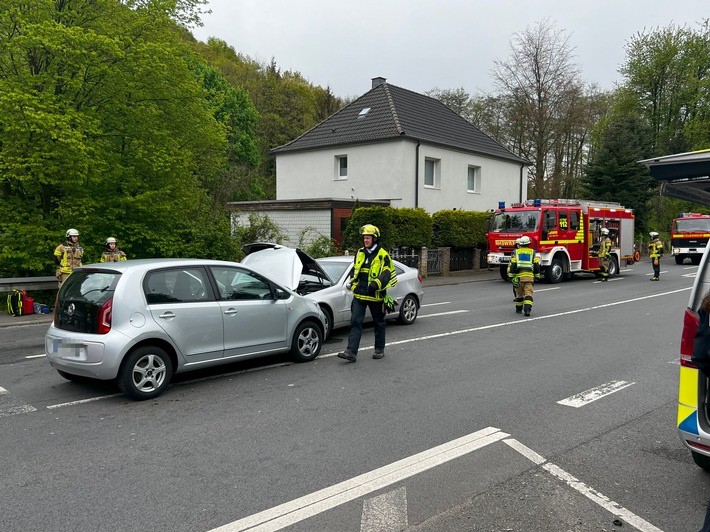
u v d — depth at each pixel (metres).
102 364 5.72
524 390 6.32
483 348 8.63
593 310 12.96
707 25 44.28
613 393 6.21
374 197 26.11
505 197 31.92
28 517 3.47
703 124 43.09
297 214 22.95
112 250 11.95
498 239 20.34
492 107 41.94
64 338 5.98
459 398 6.00
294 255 8.84
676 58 44.69
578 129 38.62
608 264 22.25
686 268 27.91
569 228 20.39
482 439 4.80
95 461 4.35
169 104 15.19
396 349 8.57
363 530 3.31
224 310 6.66
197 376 6.95
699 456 4.03
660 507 3.62
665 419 5.35
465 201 29.02
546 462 4.32
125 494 3.79
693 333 3.73
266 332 7.14
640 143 39.75
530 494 3.79
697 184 4.18
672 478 4.05
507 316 11.99
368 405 5.76
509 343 9.03
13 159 12.59
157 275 6.23
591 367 7.43
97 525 3.38
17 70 13.11
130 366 5.82
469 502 3.67
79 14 14.08
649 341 9.22
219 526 3.36
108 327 5.79
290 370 7.25
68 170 12.80
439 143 26.67
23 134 12.32
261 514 3.51
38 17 12.94
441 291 17.52
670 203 47.03
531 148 39.75
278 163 29.91
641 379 6.81
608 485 3.94
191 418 5.38
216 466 4.25
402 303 10.72
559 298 15.40
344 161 27.94
